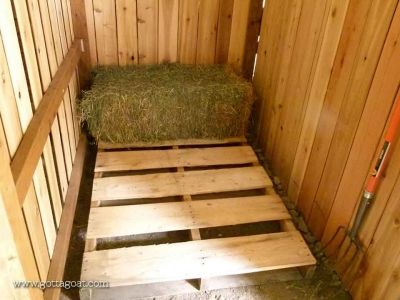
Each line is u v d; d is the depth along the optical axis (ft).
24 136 3.60
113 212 5.39
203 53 8.00
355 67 4.40
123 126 6.86
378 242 4.19
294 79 6.00
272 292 4.84
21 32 3.65
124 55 7.72
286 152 6.50
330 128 5.03
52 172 4.66
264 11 7.19
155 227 5.20
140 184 6.04
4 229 2.72
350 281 4.80
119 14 7.23
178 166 6.63
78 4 6.81
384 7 3.85
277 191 6.67
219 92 6.91
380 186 4.11
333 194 5.05
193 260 4.76
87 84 7.63
